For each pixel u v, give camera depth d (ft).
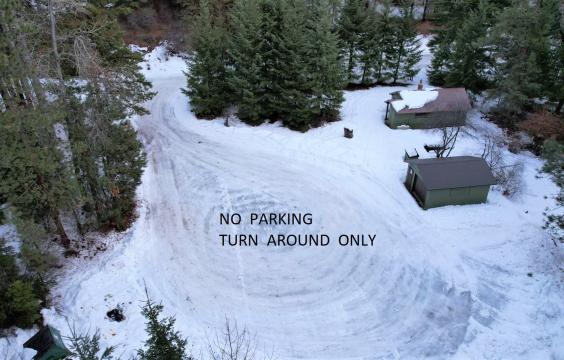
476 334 51.57
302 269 61.87
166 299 56.18
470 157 78.33
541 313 54.03
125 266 60.49
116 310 53.16
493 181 73.26
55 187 53.11
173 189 78.38
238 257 63.67
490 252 64.44
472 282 59.21
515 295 56.90
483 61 106.93
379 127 99.71
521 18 93.71
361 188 79.25
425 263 62.69
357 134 96.63
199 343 50.03
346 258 63.72
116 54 72.79
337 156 88.79
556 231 66.23
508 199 77.05
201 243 66.08
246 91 96.63
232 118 104.63
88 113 57.41
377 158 87.92
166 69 133.28
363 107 109.91
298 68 95.61
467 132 96.07
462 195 73.82
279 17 98.73
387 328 52.80
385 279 60.08
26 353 45.14
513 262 62.49
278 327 52.90
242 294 57.52
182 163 86.17
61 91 54.39
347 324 53.36
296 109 96.02
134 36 142.51
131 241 64.90
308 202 75.36
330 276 60.75
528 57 95.09
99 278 57.72
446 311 54.95
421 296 57.31
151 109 107.96
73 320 51.19
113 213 64.59
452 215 72.33
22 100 52.08
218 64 99.91
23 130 48.60
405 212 73.26
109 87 58.90
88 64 55.31
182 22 143.23
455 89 100.94
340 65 100.32
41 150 49.83
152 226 69.05
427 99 98.73
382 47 121.49
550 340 50.37
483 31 104.99
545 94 97.60
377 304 56.24
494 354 48.96
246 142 94.38
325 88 97.60
